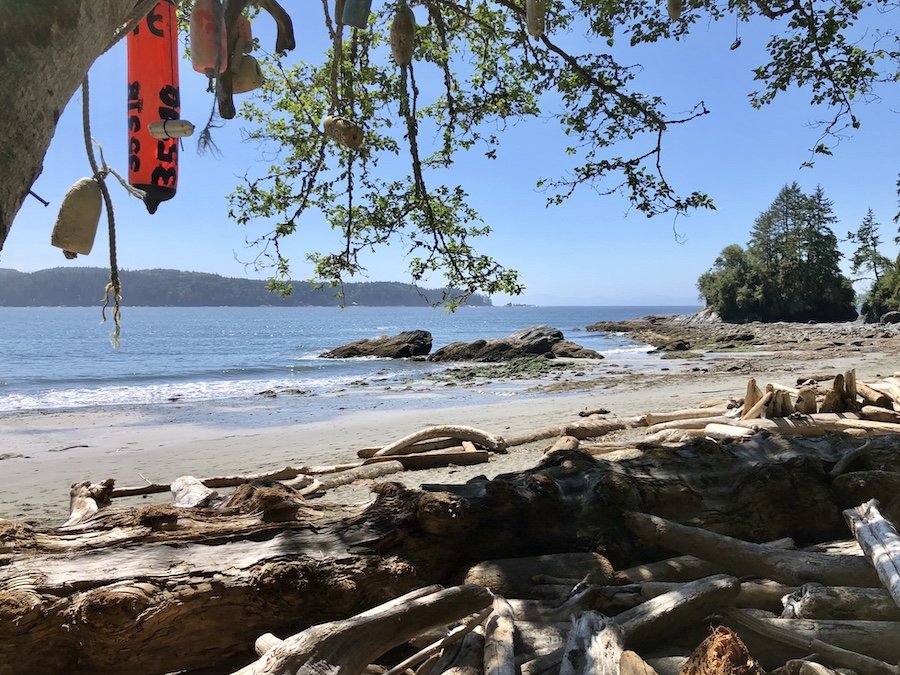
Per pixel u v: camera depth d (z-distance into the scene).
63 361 32.50
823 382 12.12
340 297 6.03
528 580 3.60
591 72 5.26
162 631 2.93
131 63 2.45
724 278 78.62
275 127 5.88
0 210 1.21
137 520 3.33
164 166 2.47
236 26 2.34
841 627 2.90
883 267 69.12
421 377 24.41
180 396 19.22
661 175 4.90
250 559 3.21
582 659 2.53
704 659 2.08
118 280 1.81
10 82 1.20
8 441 12.03
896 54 5.13
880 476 4.39
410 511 3.70
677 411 10.20
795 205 76.94
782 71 5.46
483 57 6.08
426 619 2.66
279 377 25.06
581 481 4.35
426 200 4.35
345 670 2.38
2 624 2.69
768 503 4.38
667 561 3.85
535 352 32.88
